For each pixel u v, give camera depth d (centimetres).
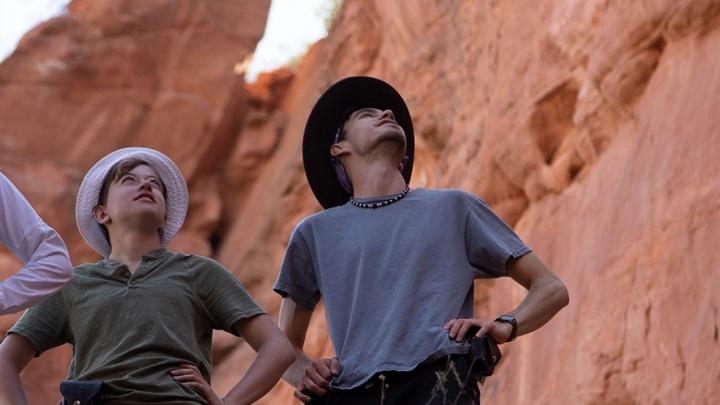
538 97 1488
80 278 607
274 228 2520
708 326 984
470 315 611
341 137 682
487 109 1753
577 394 1150
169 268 608
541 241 1427
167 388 568
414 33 2191
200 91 2845
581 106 1391
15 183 2706
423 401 576
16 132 2808
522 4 1661
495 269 627
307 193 2495
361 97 693
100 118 2830
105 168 640
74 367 589
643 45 1277
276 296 2402
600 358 1134
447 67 1992
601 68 1336
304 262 650
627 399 1091
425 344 586
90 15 2928
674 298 1054
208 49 2892
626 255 1160
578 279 1261
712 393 946
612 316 1146
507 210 1571
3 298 564
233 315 603
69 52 2867
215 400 574
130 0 2922
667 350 1043
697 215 1058
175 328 588
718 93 1119
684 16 1201
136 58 2877
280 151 2741
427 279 609
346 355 602
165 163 648
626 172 1255
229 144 2841
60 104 2836
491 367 589
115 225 627
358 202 648
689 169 1107
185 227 2709
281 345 603
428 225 624
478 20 1936
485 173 1595
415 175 2020
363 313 609
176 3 2920
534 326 605
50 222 2672
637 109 1292
